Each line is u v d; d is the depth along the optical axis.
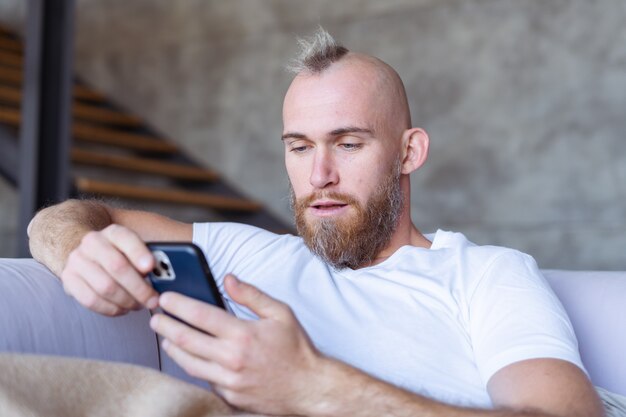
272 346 0.93
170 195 4.46
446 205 4.69
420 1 4.77
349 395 0.96
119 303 1.02
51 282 1.26
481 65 4.57
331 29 5.09
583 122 4.27
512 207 4.48
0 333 1.13
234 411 1.00
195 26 5.60
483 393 1.20
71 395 0.93
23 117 3.45
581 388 1.04
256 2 5.35
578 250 4.29
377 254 1.44
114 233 1.00
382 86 1.42
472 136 4.61
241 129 5.40
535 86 4.41
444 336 1.25
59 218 1.35
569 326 1.16
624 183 4.16
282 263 1.44
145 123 5.78
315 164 1.39
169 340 0.95
